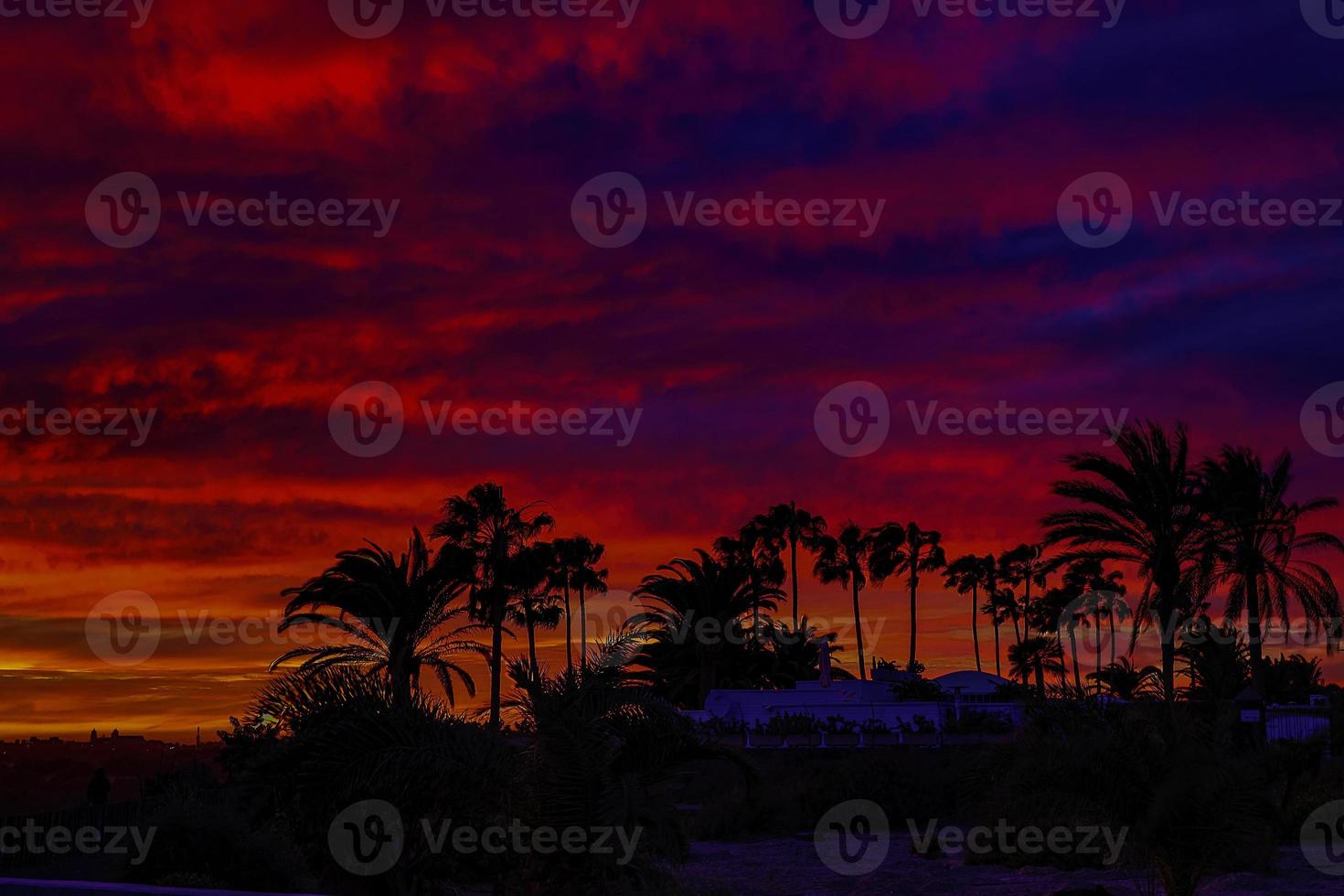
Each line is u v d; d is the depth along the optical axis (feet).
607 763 50.55
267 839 51.98
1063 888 61.93
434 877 50.49
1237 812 45.21
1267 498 135.95
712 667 212.64
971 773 49.80
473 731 49.21
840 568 299.99
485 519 195.21
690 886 59.72
